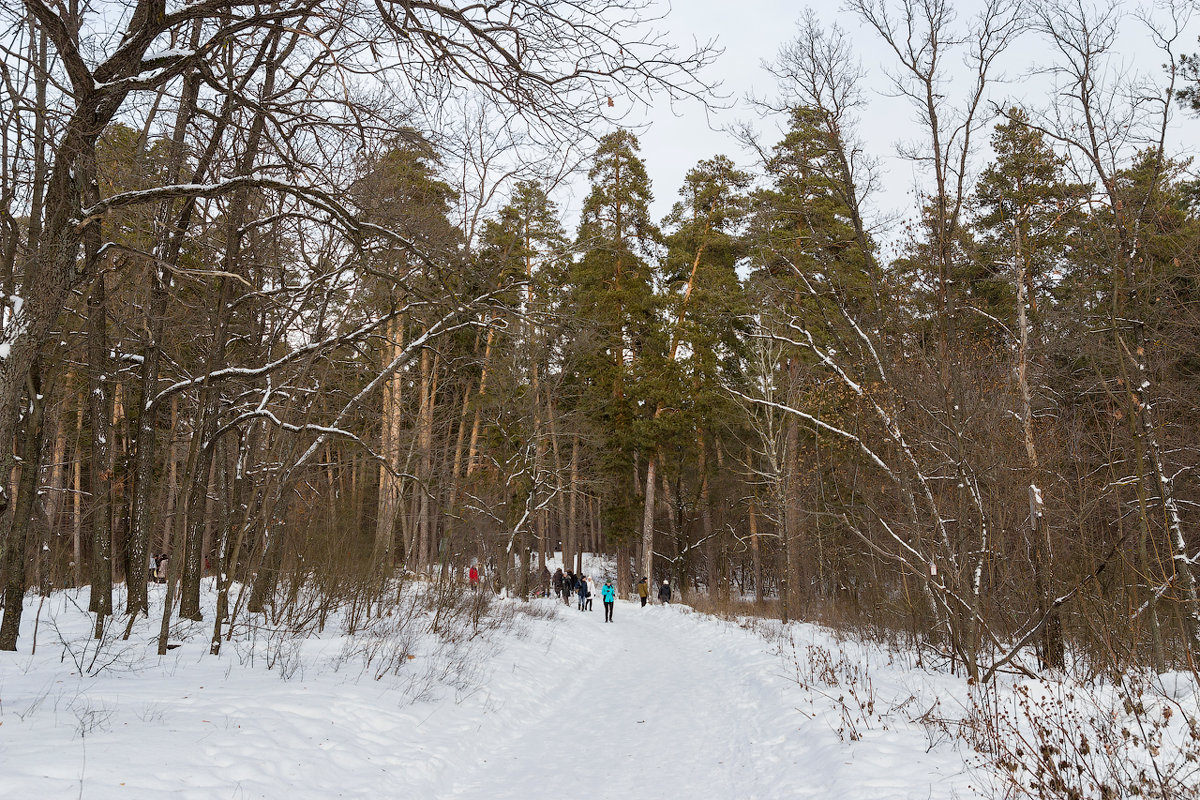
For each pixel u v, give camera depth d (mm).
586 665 15719
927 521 11703
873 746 6633
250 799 4906
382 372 12977
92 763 4793
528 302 12273
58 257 6188
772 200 12836
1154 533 10555
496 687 10461
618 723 9547
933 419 11242
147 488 11023
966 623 10648
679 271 35906
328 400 16797
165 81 6688
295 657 9664
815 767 6414
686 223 35062
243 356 14516
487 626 15586
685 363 34031
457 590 17312
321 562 12680
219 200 10289
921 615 13406
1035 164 11820
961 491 10320
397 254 11430
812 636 17484
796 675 11227
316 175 8555
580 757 7734
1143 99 10492
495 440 30266
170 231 10438
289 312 13352
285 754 5801
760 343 24484
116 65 6297
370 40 7359
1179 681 7750
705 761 7426
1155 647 8930
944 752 6398
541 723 9625
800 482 24125
